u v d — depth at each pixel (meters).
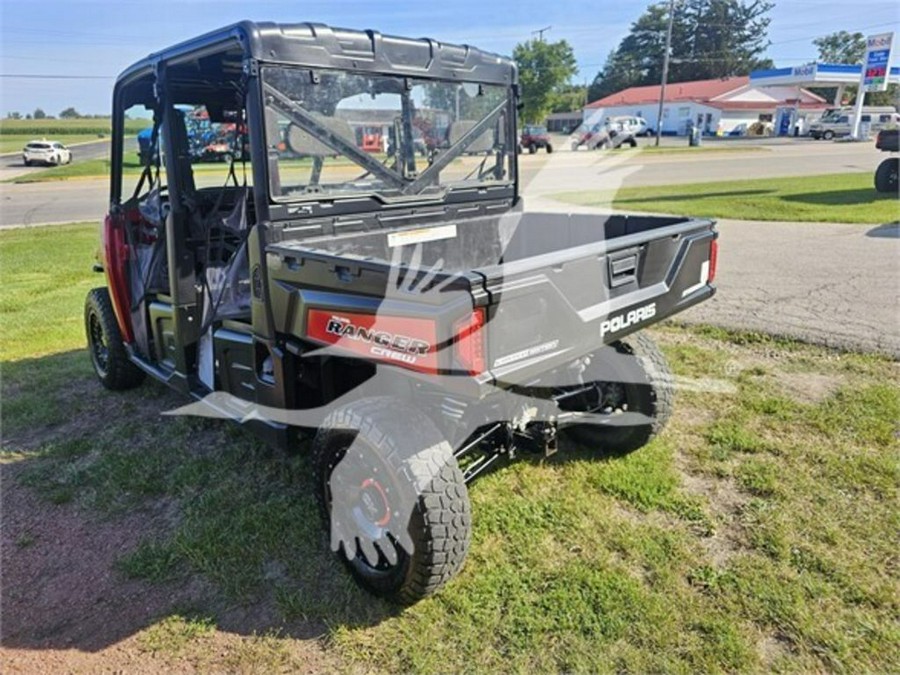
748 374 4.42
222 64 3.11
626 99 54.78
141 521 3.03
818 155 25.23
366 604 2.45
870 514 2.83
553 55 51.62
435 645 2.25
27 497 3.26
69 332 6.00
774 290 6.38
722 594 2.41
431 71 3.19
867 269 7.05
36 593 2.57
